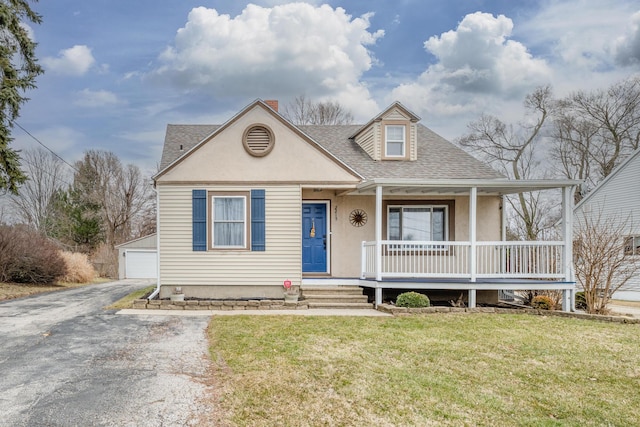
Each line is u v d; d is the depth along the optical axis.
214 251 11.36
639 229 17.80
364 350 6.49
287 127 11.65
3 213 36.69
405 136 13.43
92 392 4.63
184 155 11.34
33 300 12.11
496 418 4.27
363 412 4.27
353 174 11.68
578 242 11.82
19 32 14.77
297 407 4.34
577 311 11.30
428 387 5.01
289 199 11.55
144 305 10.09
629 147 23.80
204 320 8.61
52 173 39.25
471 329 8.18
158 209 11.33
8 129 14.45
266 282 11.41
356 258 12.28
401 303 10.14
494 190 11.77
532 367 5.94
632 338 7.78
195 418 4.03
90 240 35.78
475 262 10.73
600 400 4.84
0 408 4.20
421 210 12.54
